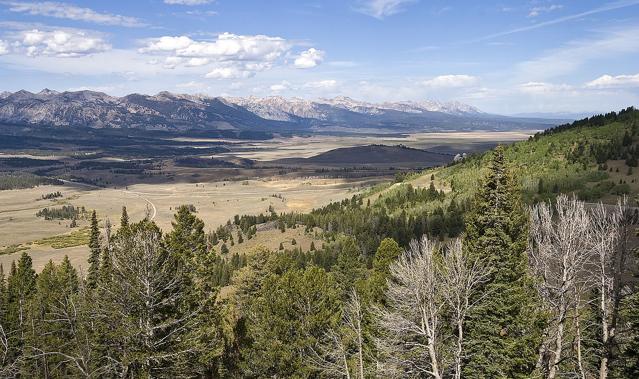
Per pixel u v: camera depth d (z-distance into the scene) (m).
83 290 47.16
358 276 77.06
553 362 34.31
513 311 32.06
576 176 150.00
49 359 50.03
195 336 38.28
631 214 31.41
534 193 138.38
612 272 33.53
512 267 32.75
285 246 162.75
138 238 36.50
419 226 141.50
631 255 32.53
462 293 30.70
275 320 43.38
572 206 37.38
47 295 62.25
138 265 35.31
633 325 31.61
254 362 44.62
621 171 147.38
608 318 34.72
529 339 31.66
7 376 47.12
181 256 45.38
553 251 34.69
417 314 30.81
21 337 55.03
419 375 32.56
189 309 39.91
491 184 34.25
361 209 195.00
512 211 33.22
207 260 48.72
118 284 35.38
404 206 184.25
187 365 39.59
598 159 158.50
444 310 32.06
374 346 40.06
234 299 72.81
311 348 41.38
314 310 43.38
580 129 191.75
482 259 32.75
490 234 33.47
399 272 32.19
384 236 142.88
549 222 37.06
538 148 184.25
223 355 53.12
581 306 36.12
